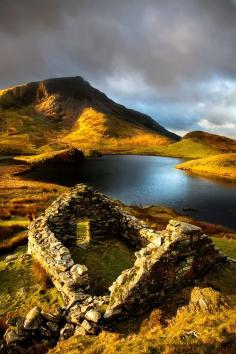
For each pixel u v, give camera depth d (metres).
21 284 15.52
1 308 13.78
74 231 20.45
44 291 14.55
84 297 12.37
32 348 10.30
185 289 12.23
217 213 62.44
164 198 75.31
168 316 11.02
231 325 9.27
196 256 12.82
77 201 20.45
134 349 9.02
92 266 17.25
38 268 16.25
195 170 132.62
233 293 11.84
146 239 18.81
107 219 21.38
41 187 69.69
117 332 10.52
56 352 9.84
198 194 80.88
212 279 12.83
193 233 12.64
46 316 11.28
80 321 11.12
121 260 18.14
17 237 24.70
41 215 20.89
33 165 132.25
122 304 11.09
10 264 17.92
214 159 140.62
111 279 15.94
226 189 88.88
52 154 153.00
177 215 52.44
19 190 64.62
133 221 20.27
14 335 10.68
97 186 88.31
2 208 43.59
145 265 11.80
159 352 8.73
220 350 8.40
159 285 11.85
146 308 11.58
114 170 126.94
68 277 13.45
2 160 149.38
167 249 11.96
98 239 20.92
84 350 9.71
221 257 13.84
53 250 15.84
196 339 8.96
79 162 157.38
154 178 107.81
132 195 78.06
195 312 10.62
